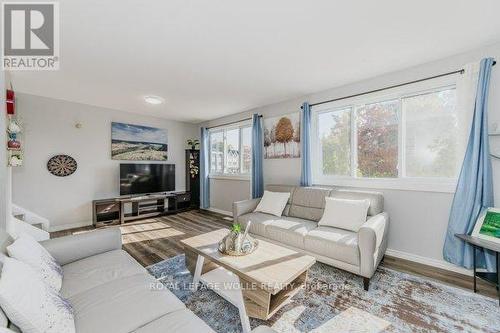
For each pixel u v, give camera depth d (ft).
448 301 5.98
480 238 6.42
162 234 11.83
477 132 6.92
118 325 3.44
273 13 5.64
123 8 5.41
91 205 13.80
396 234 8.93
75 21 5.88
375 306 5.80
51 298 3.41
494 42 6.93
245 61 8.18
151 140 16.58
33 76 9.26
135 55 7.68
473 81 7.18
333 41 6.91
